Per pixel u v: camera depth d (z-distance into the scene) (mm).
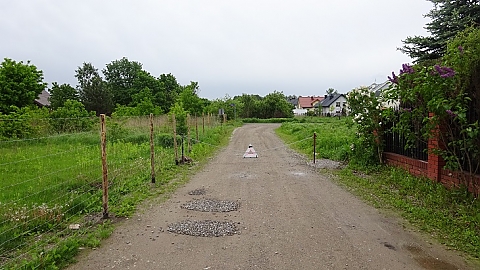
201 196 7738
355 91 11000
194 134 20766
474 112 6379
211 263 4320
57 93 49031
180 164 11984
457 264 4273
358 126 11133
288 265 4246
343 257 4465
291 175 10195
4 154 11836
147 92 51281
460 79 6289
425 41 19391
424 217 5926
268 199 7434
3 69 26625
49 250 4613
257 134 29422
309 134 21562
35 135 14180
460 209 5988
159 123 21844
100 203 6969
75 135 15930
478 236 5008
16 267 4172
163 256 4535
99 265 4289
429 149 7316
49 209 6113
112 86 66625
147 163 11391
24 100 27391
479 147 6191
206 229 5531
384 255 4523
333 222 5867
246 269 4148
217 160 13547
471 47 6172
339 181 9188
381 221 5902
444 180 7441
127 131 18875
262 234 5309
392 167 9875
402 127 7977
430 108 6574
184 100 36031
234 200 7371
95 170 9930
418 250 4684
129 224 5832
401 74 7488
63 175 9375
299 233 5340
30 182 8656
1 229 5434
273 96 67250
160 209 6715
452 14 18375
